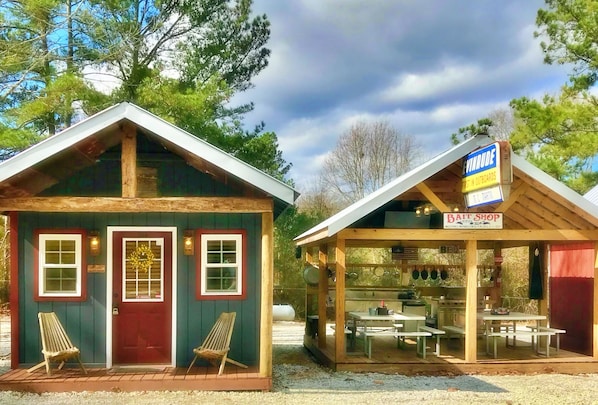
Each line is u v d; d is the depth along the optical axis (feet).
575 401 25.11
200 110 55.36
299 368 32.40
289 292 67.21
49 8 56.39
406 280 52.70
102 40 60.90
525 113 53.21
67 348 27.02
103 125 24.71
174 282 28.50
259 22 68.85
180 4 64.28
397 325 36.70
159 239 28.73
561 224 33.53
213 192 29.04
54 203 24.77
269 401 24.14
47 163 26.58
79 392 24.90
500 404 24.40
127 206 25.11
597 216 30.96
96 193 28.63
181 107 54.08
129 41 60.59
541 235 31.55
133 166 25.29
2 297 65.46
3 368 31.63
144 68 58.90
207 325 28.53
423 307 38.04
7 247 65.21
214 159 25.29
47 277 28.25
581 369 31.68
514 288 63.41
